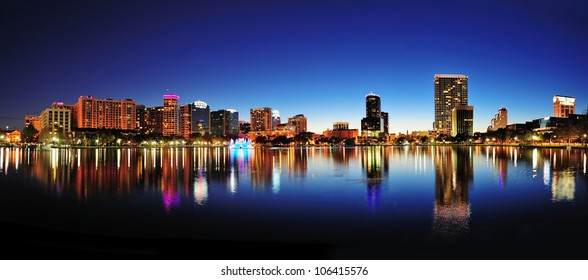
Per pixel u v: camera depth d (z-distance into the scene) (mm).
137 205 32750
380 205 32781
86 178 53125
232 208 31672
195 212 30000
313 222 26516
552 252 19375
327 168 73312
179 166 77688
